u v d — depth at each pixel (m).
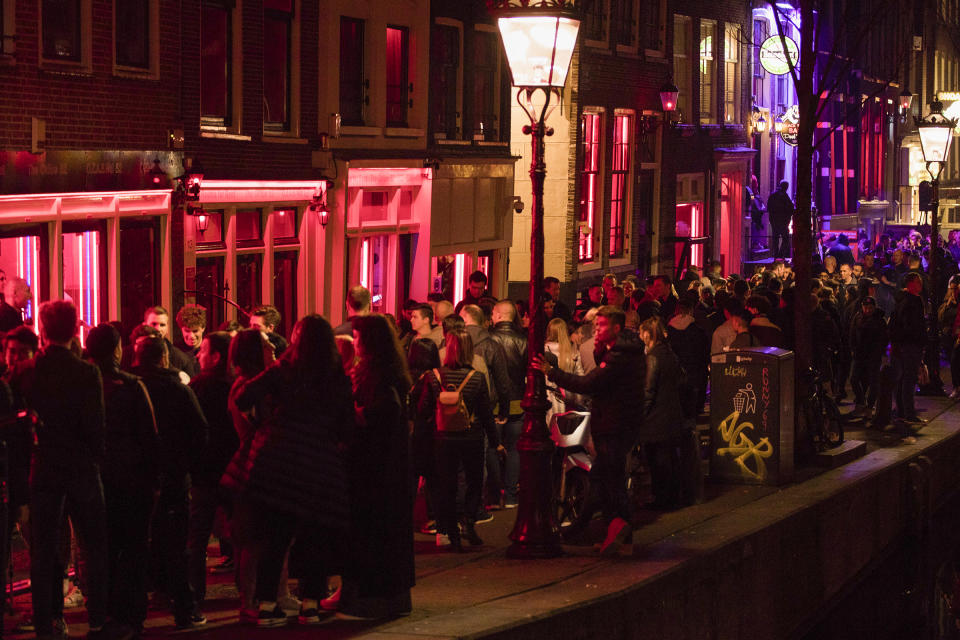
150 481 9.95
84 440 9.55
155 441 9.92
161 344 10.38
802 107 21.06
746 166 43.06
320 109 23.27
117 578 9.89
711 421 18.06
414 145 26.19
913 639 18.08
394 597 10.45
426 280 26.66
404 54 26.11
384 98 25.17
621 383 13.40
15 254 16.27
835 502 17.50
